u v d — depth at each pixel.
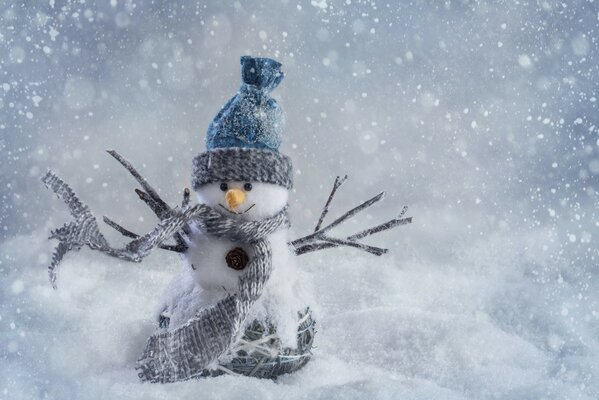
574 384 1.35
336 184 1.43
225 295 1.34
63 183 1.31
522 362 1.40
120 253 1.30
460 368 1.38
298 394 1.28
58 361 1.35
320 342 1.45
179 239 1.37
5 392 1.29
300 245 1.39
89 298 1.60
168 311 1.36
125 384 1.30
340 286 1.68
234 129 1.36
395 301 1.61
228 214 1.34
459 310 1.58
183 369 1.31
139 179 1.36
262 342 1.33
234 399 1.27
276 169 1.35
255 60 1.37
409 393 1.29
